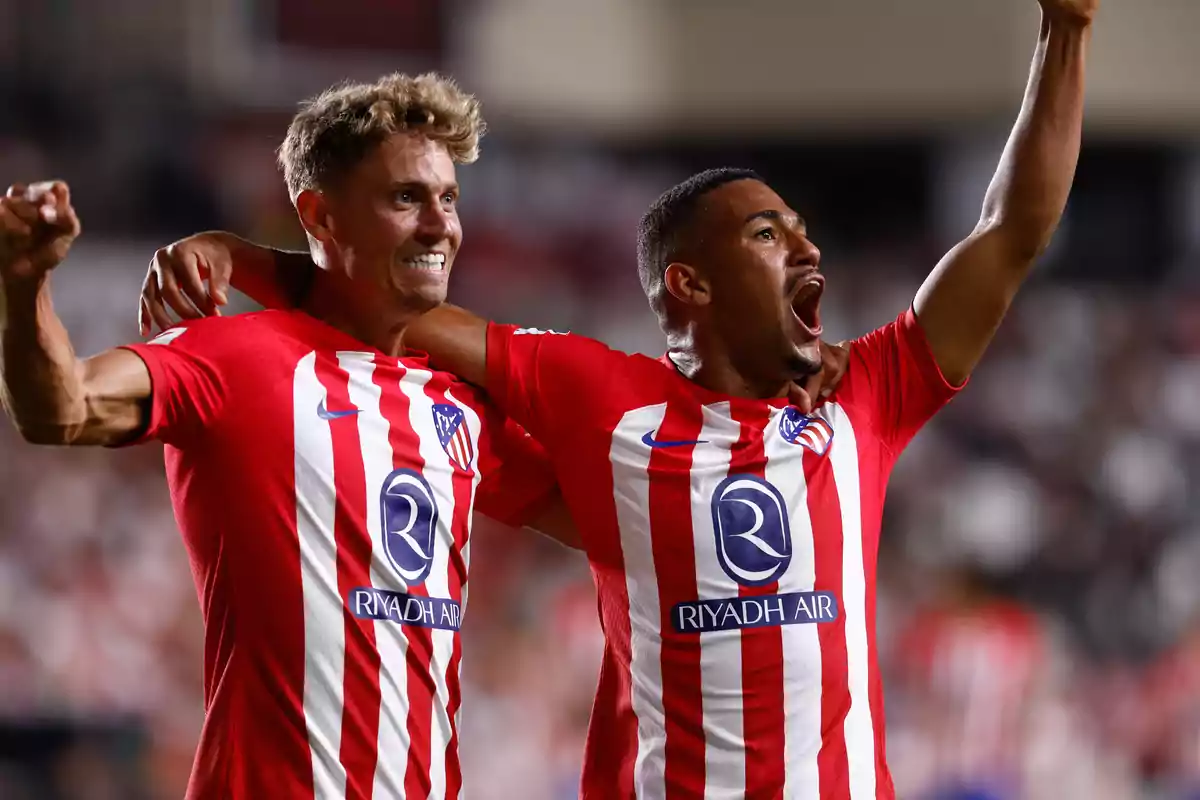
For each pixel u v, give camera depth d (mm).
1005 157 13477
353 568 11625
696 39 54219
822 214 56000
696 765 12547
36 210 9641
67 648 31672
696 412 13141
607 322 50969
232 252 12688
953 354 13477
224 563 11602
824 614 12711
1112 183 53938
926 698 32656
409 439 12148
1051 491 43438
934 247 54594
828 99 53906
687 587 12711
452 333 13156
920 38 53344
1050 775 31672
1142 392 47969
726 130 55125
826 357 13578
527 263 52031
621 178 55125
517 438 13438
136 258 43906
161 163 49156
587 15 53906
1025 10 52688
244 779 11328
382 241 11930
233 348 11727
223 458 11570
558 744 30938
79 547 35000
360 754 11430
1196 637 35875
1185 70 52188
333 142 12000
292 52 50969
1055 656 34469
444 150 12164
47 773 28797
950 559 39625
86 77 49062
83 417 10586
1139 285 53156
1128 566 41219
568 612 33750
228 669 11523
